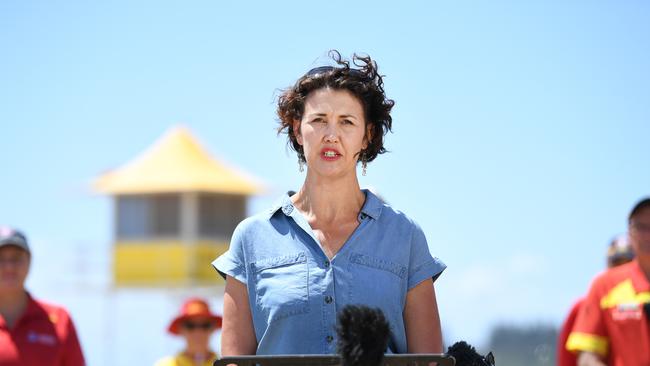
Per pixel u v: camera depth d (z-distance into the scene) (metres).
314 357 9.13
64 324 15.30
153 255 67.19
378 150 10.41
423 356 9.11
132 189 67.75
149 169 69.50
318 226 10.14
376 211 10.19
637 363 15.12
